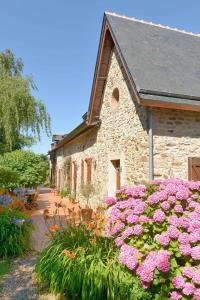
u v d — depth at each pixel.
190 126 8.00
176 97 7.36
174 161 7.70
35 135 14.22
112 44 10.12
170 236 3.33
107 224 4.25
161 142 7.64
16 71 16.36
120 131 9.26
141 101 7.04
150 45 9.40
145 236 3.59
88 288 3.81
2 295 4.29
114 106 10.08
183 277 3.14
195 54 9.93
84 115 12.88
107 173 10.18
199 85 8.06
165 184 4.17
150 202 3.79
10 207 6.80
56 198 17.56
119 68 9.50
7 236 6.05
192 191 4.10
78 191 14.89
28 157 13.33
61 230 5.05
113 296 3.64
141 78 7.55
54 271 4.23
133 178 8.23
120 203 4.06
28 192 11.59
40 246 6.68
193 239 3.23
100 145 11.16
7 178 10.77
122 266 3.80
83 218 5.29
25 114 13.73
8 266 5.40
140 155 7.91
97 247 4.28
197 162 7.82
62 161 20.83
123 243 3.65
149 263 3.18
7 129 13.08
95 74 10.71
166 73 8.19
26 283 4.68
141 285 3.39
